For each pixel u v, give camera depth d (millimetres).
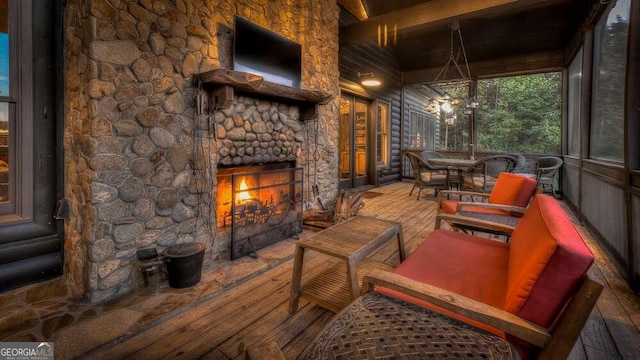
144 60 2188
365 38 5180
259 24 3264
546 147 10438
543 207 1479
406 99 8523
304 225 3764
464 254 1761
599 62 3859
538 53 6383
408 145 8836
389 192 6383
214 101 2576
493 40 6500
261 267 2572
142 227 2223
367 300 1213
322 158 4266
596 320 1849
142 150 2201
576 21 4840
